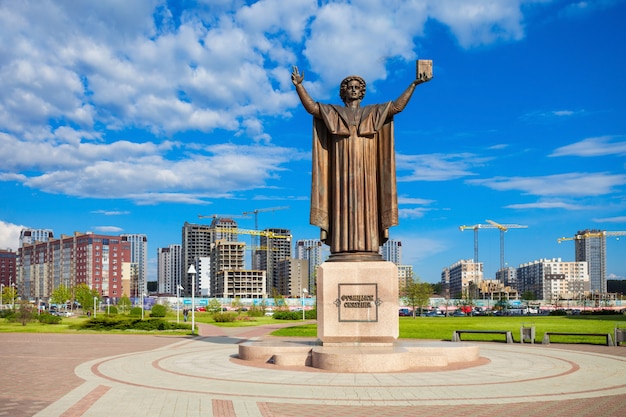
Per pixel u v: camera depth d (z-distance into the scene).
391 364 23.28
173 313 112.25
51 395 18.62
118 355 31.55
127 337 47.47
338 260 27.08
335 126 27.69
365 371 23.12
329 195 28.59
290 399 17.56
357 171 27.55
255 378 21.64
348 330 26.08
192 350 34.12
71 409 16.27
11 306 157.62
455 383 20.42
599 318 81.88
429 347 26.17
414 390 19.05
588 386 19.95
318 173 28.45
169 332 53.47
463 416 15.30
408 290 123.94
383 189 28.33
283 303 151.25
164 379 21.75
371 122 27.62
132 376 22.75
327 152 28.72
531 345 36.97
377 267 26.22
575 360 27.62
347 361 23.27
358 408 16.30
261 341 30.08
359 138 27.75
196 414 15.48
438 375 22.23
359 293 26.20
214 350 33.84
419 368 24.19
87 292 150.00
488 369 23.98
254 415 15.34
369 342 26.03
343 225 27.38
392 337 25.88
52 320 77.38
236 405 16.66
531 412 15.79
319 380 21.06
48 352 33.81
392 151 28.20
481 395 18.22
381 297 26.11
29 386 20.53
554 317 89.31
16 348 36.78
